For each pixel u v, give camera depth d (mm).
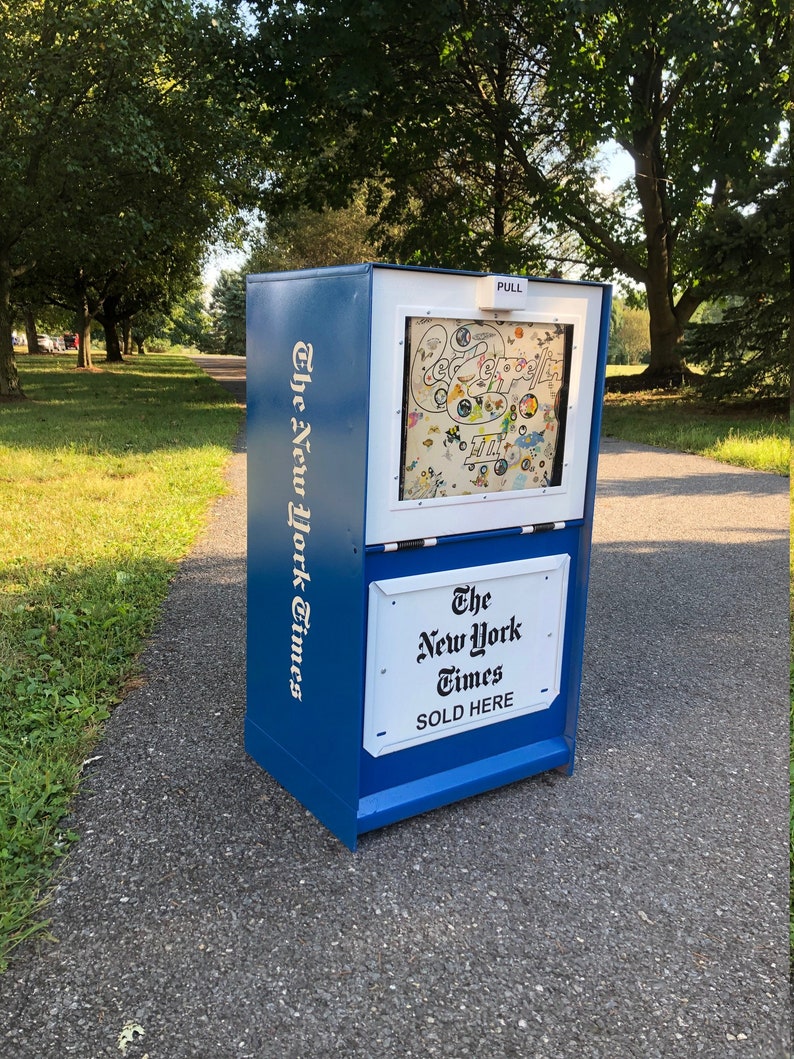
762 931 2361
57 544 5980
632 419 15688
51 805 2812
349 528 2496
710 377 15695
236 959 2193
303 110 14039
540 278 2627
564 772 3225
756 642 4688
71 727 3344
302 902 2426
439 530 2648
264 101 14383
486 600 2848
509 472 2783
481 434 2670
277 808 2904
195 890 2459
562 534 3012
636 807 2996
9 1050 1890
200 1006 2035
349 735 2613
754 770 3279
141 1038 1936
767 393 15461
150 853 2625
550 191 17281
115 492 7828
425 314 2418
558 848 2734
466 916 2391
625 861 2672
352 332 2369
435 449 2572
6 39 13242
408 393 2451
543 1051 1938
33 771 2945
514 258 18641
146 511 7059
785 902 2488
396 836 2775
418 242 19172
